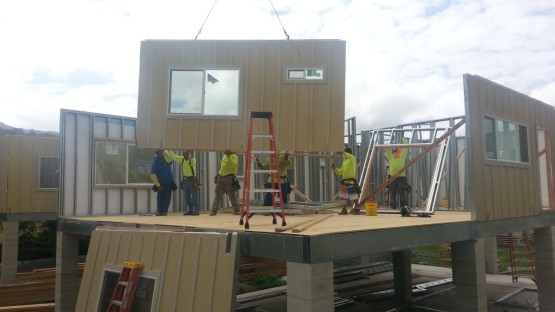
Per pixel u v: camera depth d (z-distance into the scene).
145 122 7.84
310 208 8.95
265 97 7.64
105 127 10.91
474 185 7.64
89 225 8.44
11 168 15.55
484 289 7.67
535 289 12.94
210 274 4.73
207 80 7.80
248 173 5.92
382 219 7.81
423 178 14.41
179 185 12.01
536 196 9.91
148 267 5.23
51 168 16.44
